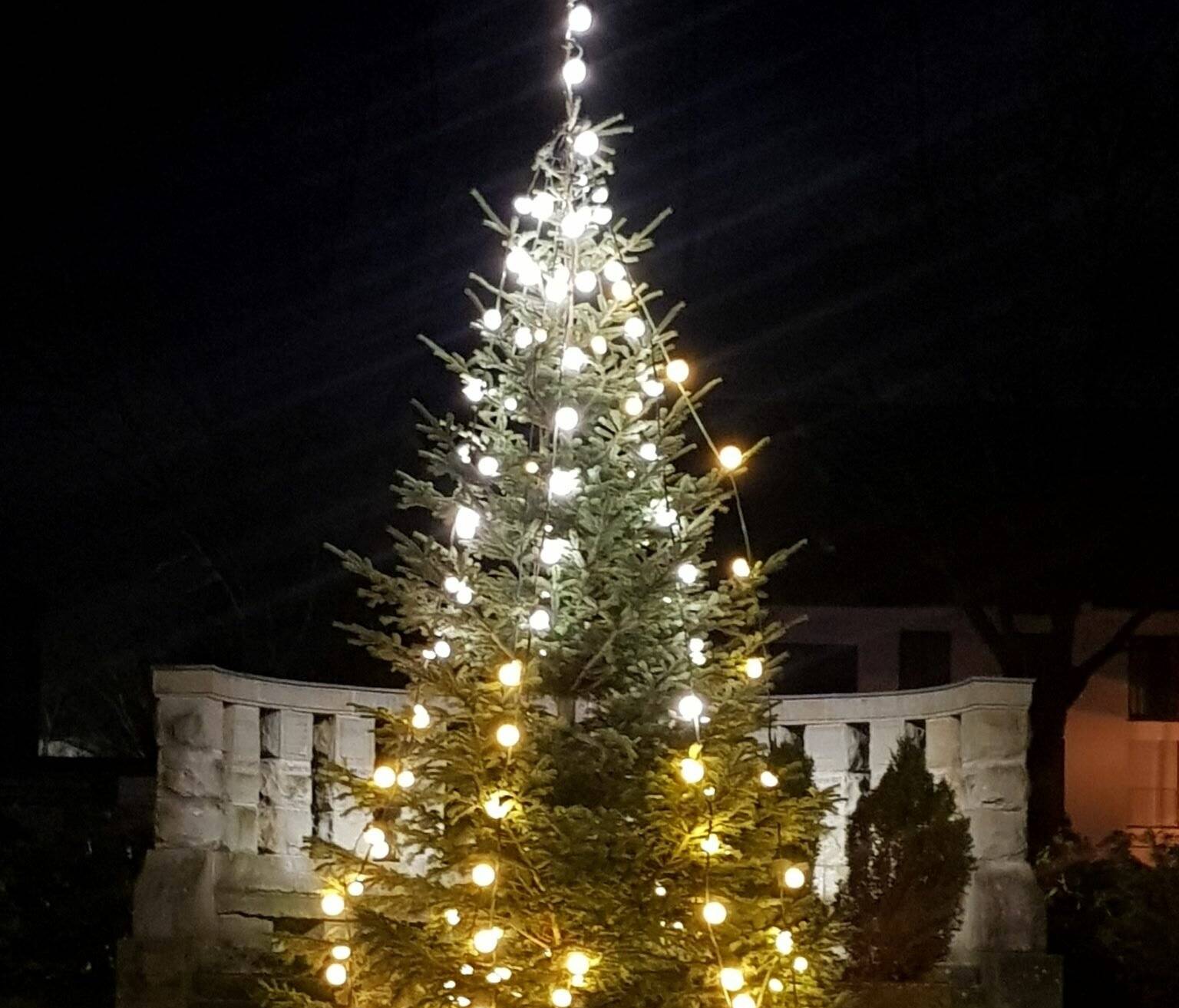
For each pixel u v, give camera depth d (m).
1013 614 18.31
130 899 10.05
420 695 7.28
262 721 9.84
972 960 8.66
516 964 6.62
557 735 6.95
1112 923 9.88
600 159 7.29
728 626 7.27
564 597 7.10
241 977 8.52
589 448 7.12
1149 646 20.42
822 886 9.60
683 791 6.57
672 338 7.41
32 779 13.16
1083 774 20.30
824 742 9.89
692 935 6.73
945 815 8.55
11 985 9.73
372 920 6.81
